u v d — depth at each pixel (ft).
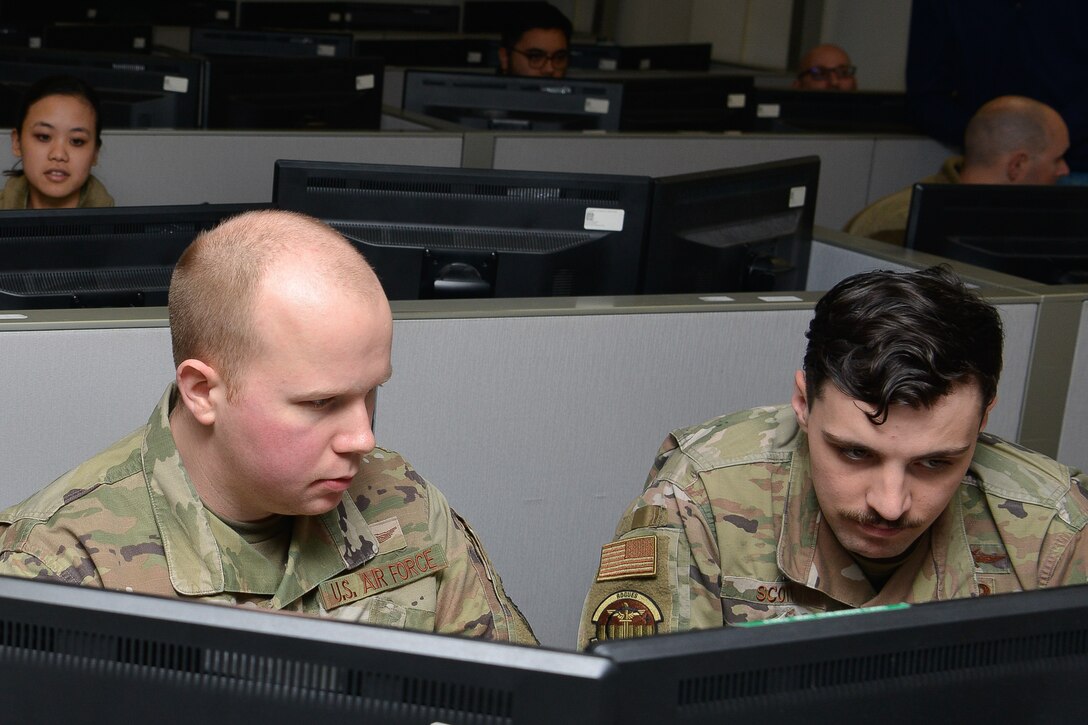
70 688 2.14
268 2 25.23
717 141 12.03
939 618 2.27
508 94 11.73
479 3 26.58
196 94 10.38
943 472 3.35
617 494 5.27
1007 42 13.61
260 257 2.90
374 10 25.80
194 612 2.11
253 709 2.11
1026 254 7.07
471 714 2.07
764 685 2.15
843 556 3.89
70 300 4.83
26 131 8.95
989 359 3.25
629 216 5.96
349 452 3.01
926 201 6.81
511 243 5.81
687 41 27.68
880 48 23.34
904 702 2.26
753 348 5.36
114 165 9.62
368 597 3.48
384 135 10.35
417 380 4.76
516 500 5.08
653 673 2.07
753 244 6.55
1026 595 2.35
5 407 4.17
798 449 4.00
